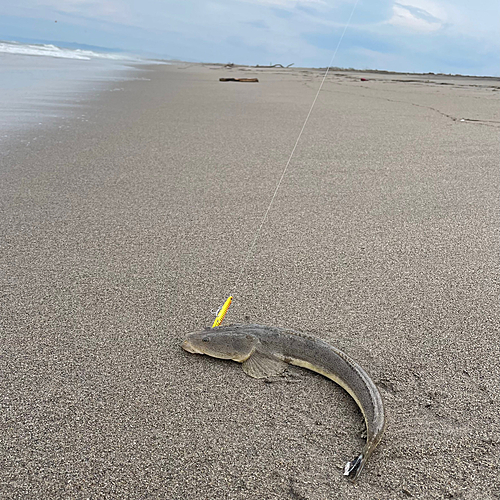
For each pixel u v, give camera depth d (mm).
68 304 3064
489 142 7340
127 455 1987
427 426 2172
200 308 3080
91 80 15633
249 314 3021
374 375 2496
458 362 2602
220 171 5773
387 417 2213
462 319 2980
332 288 3326
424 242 4000
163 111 9781
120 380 2434
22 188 4961
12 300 3076
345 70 35188
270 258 3725
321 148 6941
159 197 4895
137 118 8883
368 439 2010
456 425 2180
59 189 5004
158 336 2799
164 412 2230
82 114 8992
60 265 3533
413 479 1908
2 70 16547
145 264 3592
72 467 1922
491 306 3113
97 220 4305
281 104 11453
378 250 3867
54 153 6250
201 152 6609
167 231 4145
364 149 6902
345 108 10891
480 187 5301
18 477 1868
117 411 2229
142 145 6871
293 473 1922
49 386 2367
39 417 2170
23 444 2023
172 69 28609
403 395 2363
